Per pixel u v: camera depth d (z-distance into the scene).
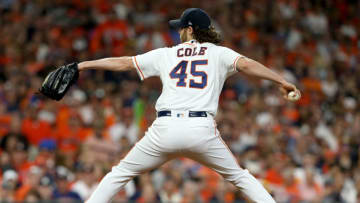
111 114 44.84
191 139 17.39
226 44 62.44
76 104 45.28
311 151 46.50
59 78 17.98
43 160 37.47
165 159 18.09
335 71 67.25
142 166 18.14
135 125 44.81
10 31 54.81
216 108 17.95
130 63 18.50
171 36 60.72
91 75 51.25
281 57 64.56
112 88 49.88
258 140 44.28
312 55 67.62
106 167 36.09
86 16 59.16
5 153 36.47
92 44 56.72
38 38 54.34
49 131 42.16
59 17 57.88
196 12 18.73
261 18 69.69
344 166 45.31
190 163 39.28
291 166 40.31
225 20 66.06
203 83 17.89
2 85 47.00
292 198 38.25
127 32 59.03
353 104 61.34
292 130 49.00
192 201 34.22
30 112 42.31
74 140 41.91
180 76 18.00
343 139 52.00
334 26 76.00
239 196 35.53
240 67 17.86
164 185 35.16
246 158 40.91
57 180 34.12
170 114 17.66
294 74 62.19
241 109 51.25
